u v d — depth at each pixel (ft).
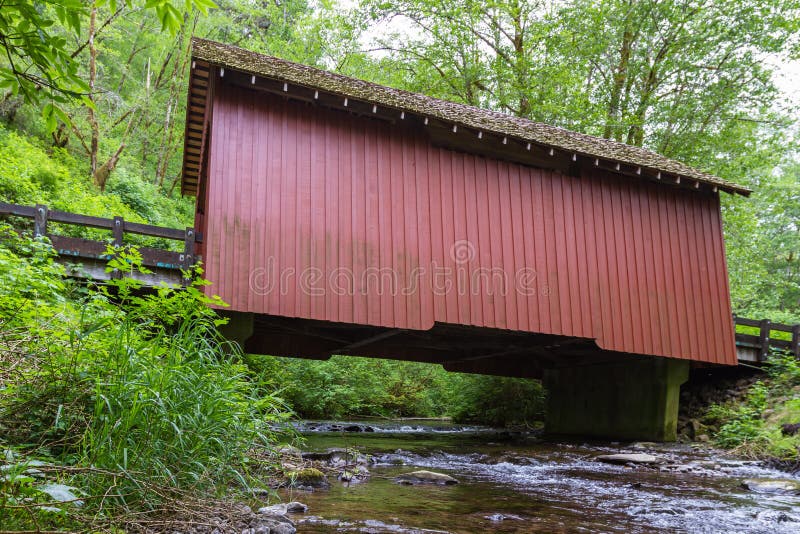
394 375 70.64
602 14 58.75
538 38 62.03
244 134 27.45
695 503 15.79
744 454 28.71
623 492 17.56
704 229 37.81
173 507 9.20
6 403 10.36
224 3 75.15
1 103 47.88
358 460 21.16
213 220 25.93
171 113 75.10
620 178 36.01
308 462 18.04
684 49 59.88
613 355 39.19
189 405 10.86
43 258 17.20
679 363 36.35
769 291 91.97
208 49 28.43
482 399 56.75
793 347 39.04
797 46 54.03
